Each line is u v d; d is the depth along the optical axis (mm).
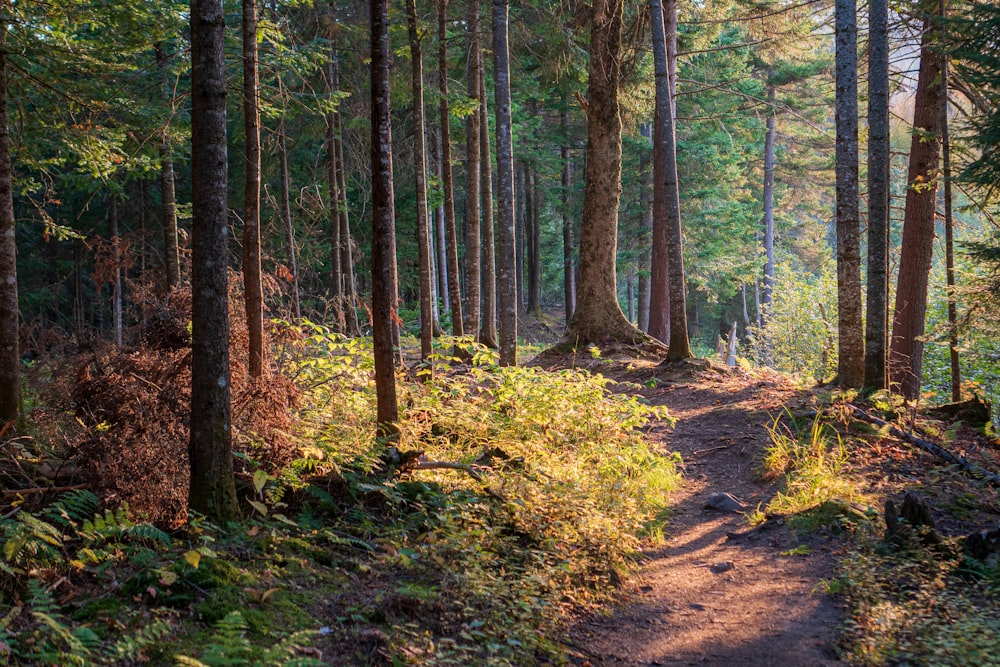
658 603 6465
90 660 3783
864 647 5223
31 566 4570
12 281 7246
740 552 7562
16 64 8680
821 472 9039
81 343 6707
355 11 19500
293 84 14508
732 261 36219
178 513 5707
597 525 7473
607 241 18781
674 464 10586
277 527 5914
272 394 6848
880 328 11680
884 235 11656
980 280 11820
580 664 5254
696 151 31938
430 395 10352
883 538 7195
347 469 6957
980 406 11547
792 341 24750
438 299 29859
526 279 47969
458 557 6082
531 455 9086
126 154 11562
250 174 8023
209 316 5512
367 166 22922
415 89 12805
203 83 5402
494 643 5059
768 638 5613
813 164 39312
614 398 12188
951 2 13234
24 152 10312
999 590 6035
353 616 4871
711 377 15328
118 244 9273
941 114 13453
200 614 4445
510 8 20062
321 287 28078
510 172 13555
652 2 15461
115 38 10852
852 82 11992
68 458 6098
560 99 32562
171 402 6016
